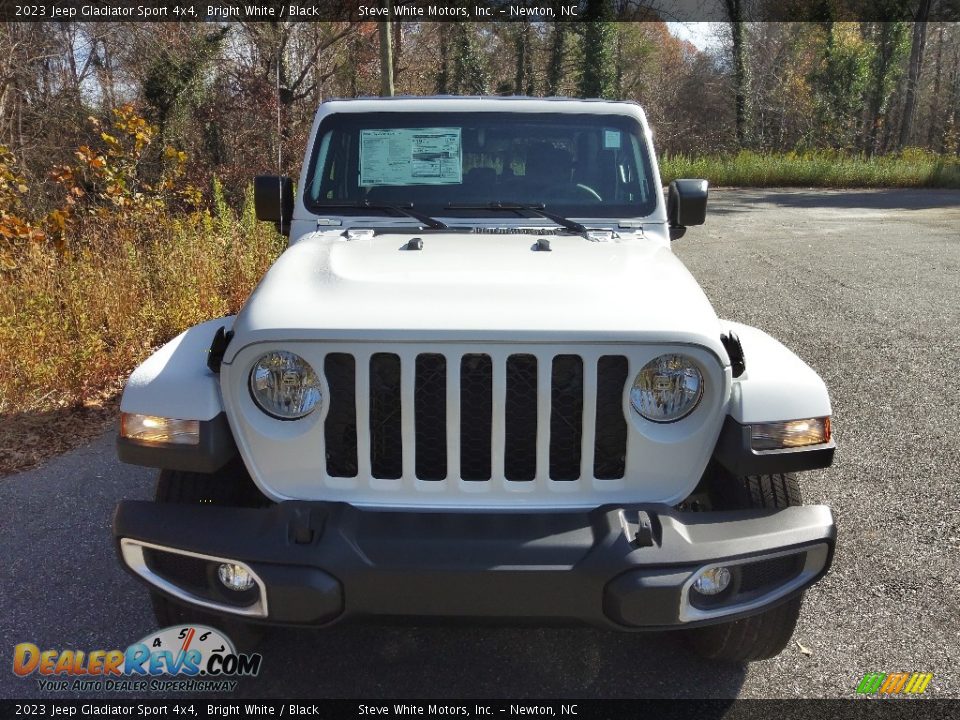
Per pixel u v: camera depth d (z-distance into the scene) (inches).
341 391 96.2
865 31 1437.0
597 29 1154.0
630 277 107.7
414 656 120.7
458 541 90.5
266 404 95.7
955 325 296.5
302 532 90.6
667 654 120.8
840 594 134.0
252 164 606.9
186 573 97.8
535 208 143.8
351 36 852.6
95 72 701.3
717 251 477.1
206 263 291.7
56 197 482.9
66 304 246.4
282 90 699.4
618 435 97.2
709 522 94.1
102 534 153.0
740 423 97.8
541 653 121.3
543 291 100.2
